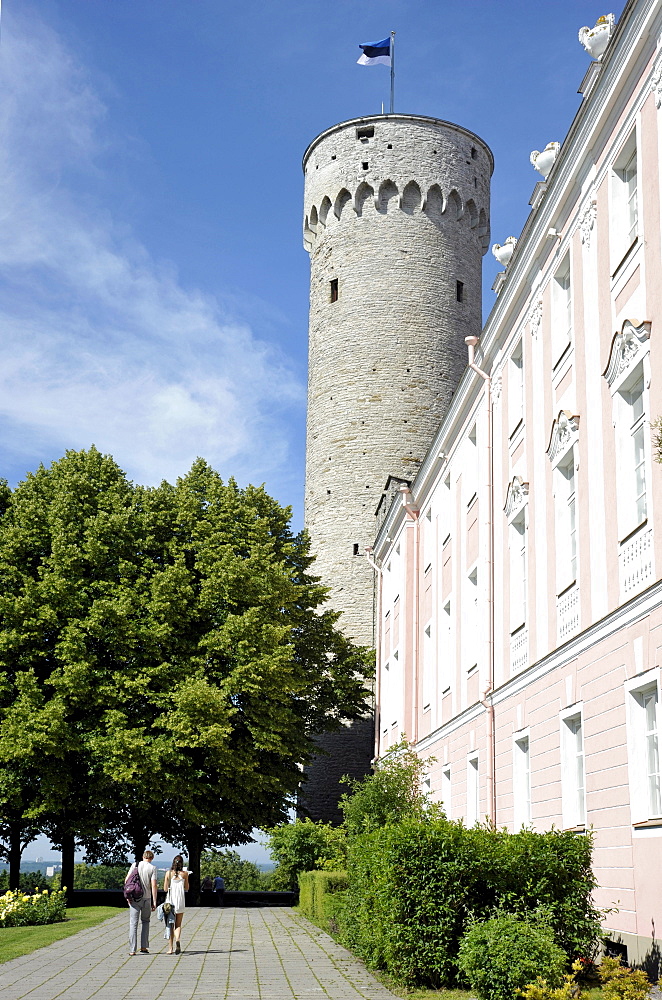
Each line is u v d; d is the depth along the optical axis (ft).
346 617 150.82
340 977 49.01
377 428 155.94
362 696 134.62
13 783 103.24
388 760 91.09
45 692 107.55
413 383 157.17
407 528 110.63
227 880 269.23
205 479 124.36
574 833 47.42
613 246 49.78
